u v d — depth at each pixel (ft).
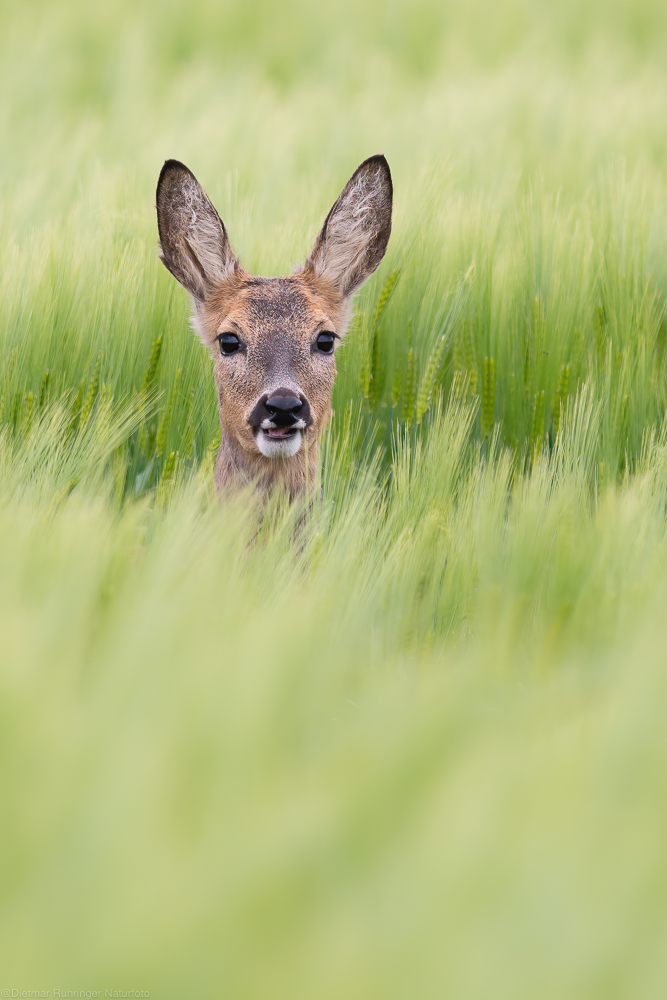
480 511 43.01
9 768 20.15
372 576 38.78
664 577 38.29
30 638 25.27
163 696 23.44
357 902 18.13
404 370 64.95
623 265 68.28
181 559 33.63
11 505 39.45
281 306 48.42
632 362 62.69
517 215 75.66
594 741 23.97
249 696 23.48
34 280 61.52
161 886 17.37
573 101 137.18
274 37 209.97
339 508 48.44
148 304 63.21
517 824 19.97
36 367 60.44
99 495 45.34
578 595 38.91
